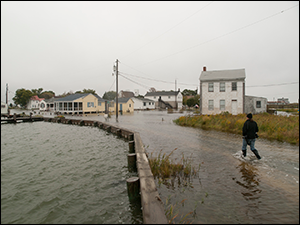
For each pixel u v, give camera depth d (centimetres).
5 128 2334
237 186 521
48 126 2550
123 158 961
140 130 1692
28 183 693
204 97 3061
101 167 830
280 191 485
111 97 7412
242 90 2892
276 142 1093
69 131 2014
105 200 543
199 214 403
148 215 363
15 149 1225
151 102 7075
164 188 534
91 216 470
